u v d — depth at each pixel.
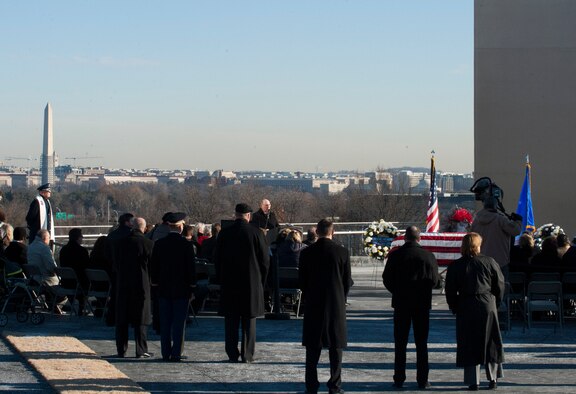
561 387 10.96
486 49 26.48
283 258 17.53
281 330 15.56
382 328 15.94
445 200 67.81
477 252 10.98
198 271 17.34
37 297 17.42
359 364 12.52
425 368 10.99
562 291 15.73
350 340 14.55
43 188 19.89
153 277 12.72
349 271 10.65
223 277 12.58
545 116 26.20
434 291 22.55
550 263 16.22
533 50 26.25
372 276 26.89
